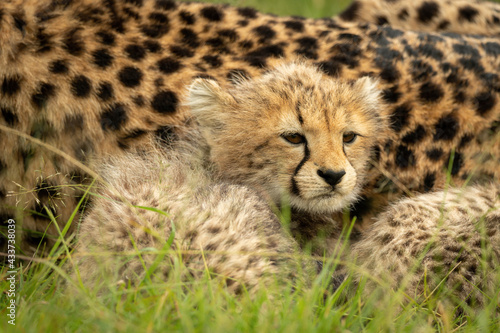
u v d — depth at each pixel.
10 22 8.28
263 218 7.45
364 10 13.23
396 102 9.28
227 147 8.59
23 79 8.27
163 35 9.16
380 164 9.21
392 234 8.45
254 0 18.34
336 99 8.40
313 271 7.45
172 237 6.67
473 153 9.43
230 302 6.30
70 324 6.08
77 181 8.52
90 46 8.60
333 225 8.91
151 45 8.96
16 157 8.43
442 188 9.41
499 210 8.39
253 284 6.70
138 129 8.66
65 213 8.64
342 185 8.14
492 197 8.76
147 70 8.78
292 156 8.22
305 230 8.70
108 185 7.63
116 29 8.88
